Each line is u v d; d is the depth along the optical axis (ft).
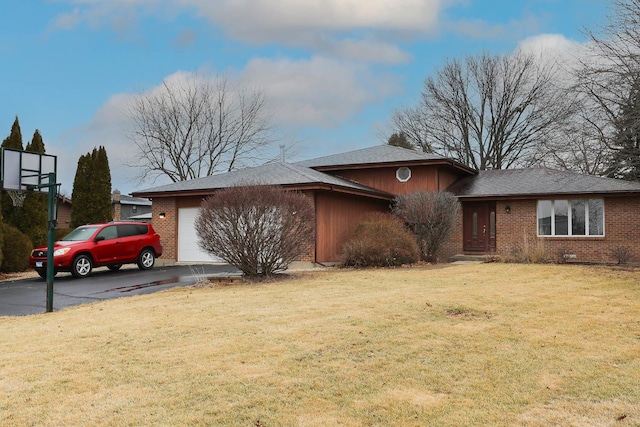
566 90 64.54
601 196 63.36
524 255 56.24
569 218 65.31
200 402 14.28
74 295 37.17
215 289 37.04
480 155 128.36
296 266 53.83
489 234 69.92
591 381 16.30
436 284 37.01
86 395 14.80
